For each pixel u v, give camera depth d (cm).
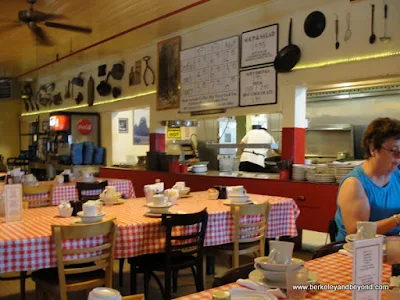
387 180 232
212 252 360
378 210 227
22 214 310
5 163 1287
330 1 501
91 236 261
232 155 746
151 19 644
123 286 394
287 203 409
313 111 744
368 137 229
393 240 162
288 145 547
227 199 411
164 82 746
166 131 797
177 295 367
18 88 1224
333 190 468
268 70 573
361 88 582
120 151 944
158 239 308
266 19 575
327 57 505
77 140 936
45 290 272
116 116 929
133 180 771
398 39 442
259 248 366
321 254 208
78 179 606
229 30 629
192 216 305
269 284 151
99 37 746
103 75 927
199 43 680
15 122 1327
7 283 408
